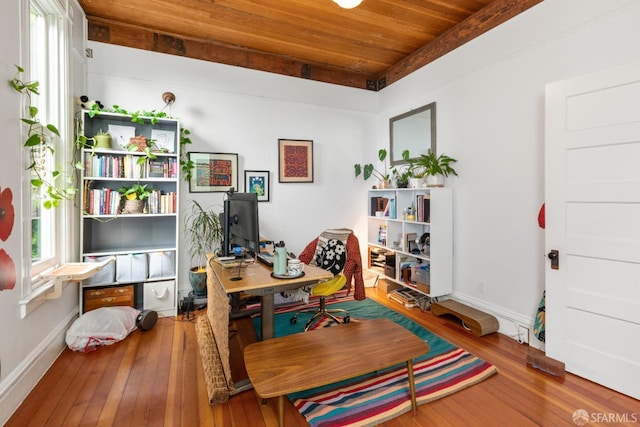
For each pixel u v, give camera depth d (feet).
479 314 9.59
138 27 10.90
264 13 10.05
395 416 5.76
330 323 10.07
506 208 9.22
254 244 6.89
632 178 6.22
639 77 6.06
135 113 10.09
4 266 5.56
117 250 10.23
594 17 7.13
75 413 5.82
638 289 6.16
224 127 12.29
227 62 12.27
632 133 6.18
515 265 9.00
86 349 8.09
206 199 12.04
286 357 5.71
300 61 13.61
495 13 9.40
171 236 11.50
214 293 7.88
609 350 6.55
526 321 8.66
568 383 6.78
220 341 7.02
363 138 15.05
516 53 8.82
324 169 14.25
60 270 7.70
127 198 10.14
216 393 6.09
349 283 10.08
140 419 5.69
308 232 13.97
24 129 6.23
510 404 6.09
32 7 7.58
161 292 10.37
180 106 11.58
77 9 9.50
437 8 9.77
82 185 9.33
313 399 6.22
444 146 11.34
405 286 12.25
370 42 11.94
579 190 6.99
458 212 10.84
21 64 6.12
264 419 5.74
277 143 13.26
